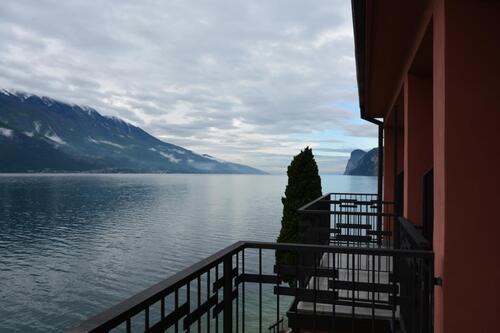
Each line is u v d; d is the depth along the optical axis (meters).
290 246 2.77
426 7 3.54
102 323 1.31
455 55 2.67
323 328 4.72
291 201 17.44
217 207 172.62
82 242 98.44
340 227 7.07
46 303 58.34
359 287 3.78
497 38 2.63
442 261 2.65
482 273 2.57
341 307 4.86
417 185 5.25
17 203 173.62
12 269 75.50
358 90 7.61
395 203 8.36
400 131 10.18
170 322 1.80
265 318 36.66
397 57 5.45
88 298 60.34
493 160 2.60
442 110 2.72
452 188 2.63
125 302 1.52
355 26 4.39
